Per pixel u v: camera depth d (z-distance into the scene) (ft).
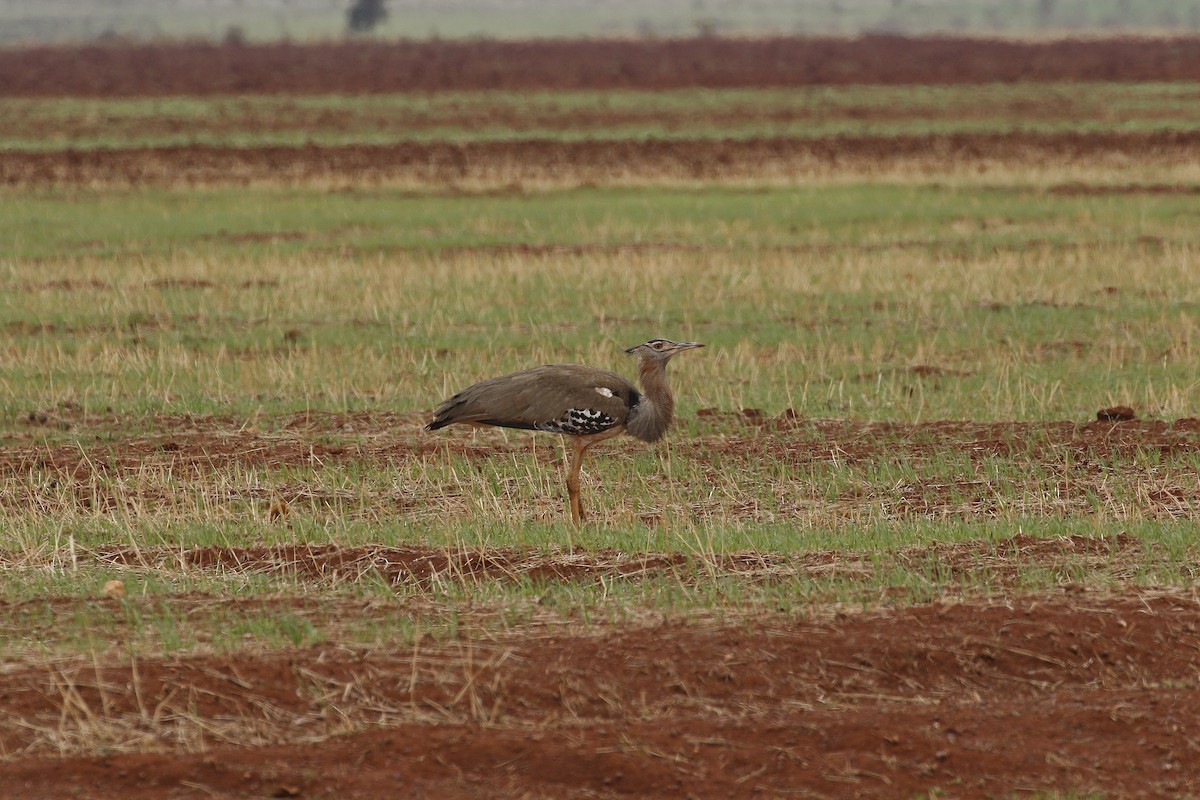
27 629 61.36
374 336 131.54
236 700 54.70
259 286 155.74
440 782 50.47
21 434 100.58
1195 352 120.88
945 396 107.86
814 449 94.17
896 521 77.82
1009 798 50.49
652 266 161.27
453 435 99.96
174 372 116.06
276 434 100.48
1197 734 53.57
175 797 49.19
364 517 81.00
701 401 108.27
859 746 52.75
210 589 66.49
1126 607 62.18
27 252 179.52
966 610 61.82
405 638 60.08
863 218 203.72
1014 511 79.51
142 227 202.80
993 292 148.77
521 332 132.98
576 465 78.48
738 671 57.06
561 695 55.62
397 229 200.54
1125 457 90.17
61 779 49.83
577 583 66.90
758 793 50.42
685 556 69.36
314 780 50.03
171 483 88.02
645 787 50.49
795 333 132.05
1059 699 56.18
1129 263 161.68
